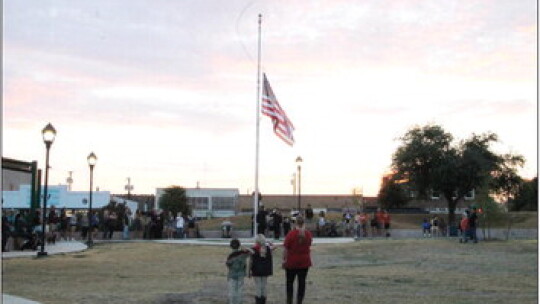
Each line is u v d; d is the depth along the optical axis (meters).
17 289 15.80
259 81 31.83
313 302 13.62
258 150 31.38
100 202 39.59
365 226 41.28
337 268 20.89
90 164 33.75
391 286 16.28
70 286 16.45
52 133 25.45
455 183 64.69
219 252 27.41
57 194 39.25
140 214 40.72
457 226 41.72
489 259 22.80
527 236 42.44
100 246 31.52
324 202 102.12
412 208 89.25
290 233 12.62
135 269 20.80
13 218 29.66
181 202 105.50
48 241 32.03
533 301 13.72
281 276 18.88
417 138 66.94
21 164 32.53
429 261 22.66
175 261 23.59
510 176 67.69
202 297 14.27
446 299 14.01
